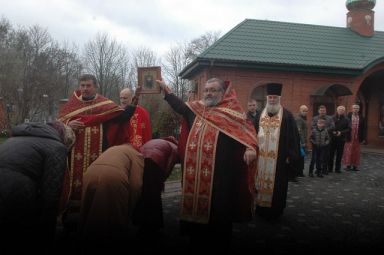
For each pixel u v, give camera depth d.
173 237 5.34
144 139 7.02
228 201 4.56
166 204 7.60
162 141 5.25
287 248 5.04
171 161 5.21
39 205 3.77
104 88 54.72
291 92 21.59
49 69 48.31
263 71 21.25
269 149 6.85
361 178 11.40
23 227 3.78
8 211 3.55
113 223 3.89
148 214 5.07
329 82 21.95
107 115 5.38
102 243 3.94
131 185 4.14
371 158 17.75
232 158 4.66
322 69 21.53
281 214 6.78
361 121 13.18
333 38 24.06
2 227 3.66
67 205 4.88
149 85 5.33
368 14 24.69
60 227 5.65
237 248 5.00
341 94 21.53
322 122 11.46
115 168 3.97
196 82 23.14
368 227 6.10
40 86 41.72
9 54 39.53
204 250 4.68
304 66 21.22
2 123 33.00
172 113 15.23
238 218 4.77
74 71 56.03
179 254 4.64
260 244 5.19
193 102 5.07
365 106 25.70
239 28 23.08
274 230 5.90
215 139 4.64
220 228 4.55
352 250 4.99
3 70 38.09
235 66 20.67
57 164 3.74
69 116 5.38
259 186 6.76
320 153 11.45
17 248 3.82
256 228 6.01
